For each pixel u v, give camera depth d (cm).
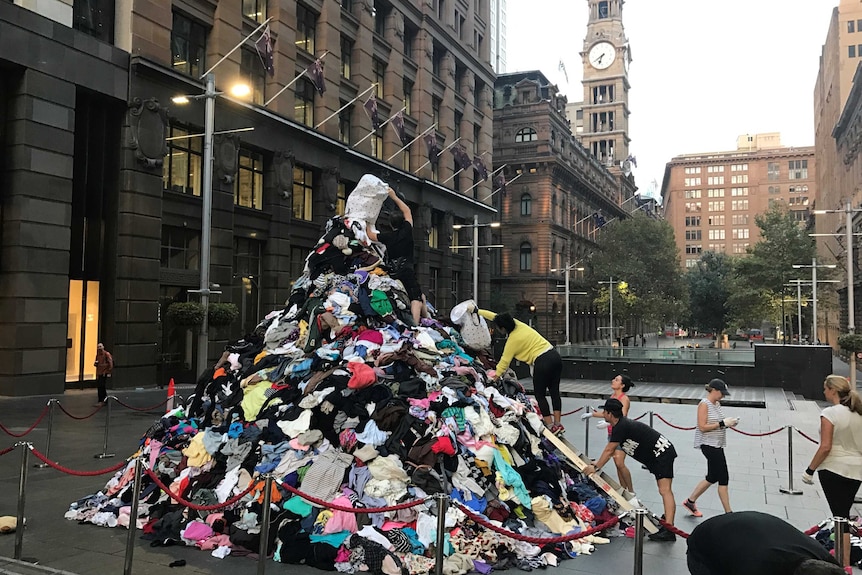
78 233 1994
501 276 6100
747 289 5703
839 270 5831
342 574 535
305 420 653
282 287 2764
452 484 614
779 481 958
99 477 888
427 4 4141
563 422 1597
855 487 598
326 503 511
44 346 1795
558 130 6438
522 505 636
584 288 6194
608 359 2881
